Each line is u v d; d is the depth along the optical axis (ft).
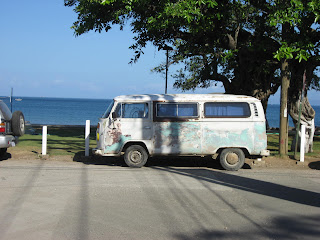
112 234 16.87
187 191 25.84
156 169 35.22
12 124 36.06
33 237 16.30
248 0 46.65
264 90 59.16
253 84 57.31
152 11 45.16
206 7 45.03
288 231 17.83
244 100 35.94
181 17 41.65
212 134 35.58
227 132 35.58
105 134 35.73
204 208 21.58
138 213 20.29
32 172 31.94
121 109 35.81
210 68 61.57
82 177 30.14
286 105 42.68
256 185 28.37
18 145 50.42
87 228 17.62
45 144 41.34
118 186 26.94
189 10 39.96
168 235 16.90
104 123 35.86
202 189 26.55
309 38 42.04
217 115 35.73
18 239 16.05
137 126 35.63
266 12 47.50
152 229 17.69
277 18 39.96
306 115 48.37
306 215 20.58
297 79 47.32
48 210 20.48
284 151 42.98
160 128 35.65
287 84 42.55
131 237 16.53
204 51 52.95
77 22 52.03
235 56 53.36
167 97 35.99
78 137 68.44
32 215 19.52
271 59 49.70
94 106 435.12
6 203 21.74
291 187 27.86
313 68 47.39
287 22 42.80
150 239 16.34
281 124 42.91
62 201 22.41
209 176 31.89
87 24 47.32
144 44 55.83
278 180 30.66
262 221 19.35
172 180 29.66
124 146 36.63
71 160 40.22
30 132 76.33
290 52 39.19
